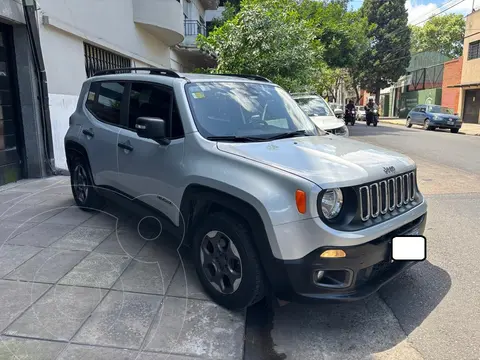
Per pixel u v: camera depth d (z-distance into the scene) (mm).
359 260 2668
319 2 20219
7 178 6898
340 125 9141
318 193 2588
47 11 7496
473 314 3174
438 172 8875
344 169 2816
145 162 3762
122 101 4285
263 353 2773
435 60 37312
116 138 4184
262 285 2912
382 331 2988
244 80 4246
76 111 5176
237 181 2869
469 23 26625
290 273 2666
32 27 6914
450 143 14750
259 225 2736
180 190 3346
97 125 4586
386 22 40906
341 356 2719
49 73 7652
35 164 7328
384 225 2840
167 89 3742
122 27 11508
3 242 4156
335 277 2732
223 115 3586
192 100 3551
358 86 46625
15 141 7137
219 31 12695
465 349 2748
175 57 19094
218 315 3047
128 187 4102
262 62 11992
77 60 8812
